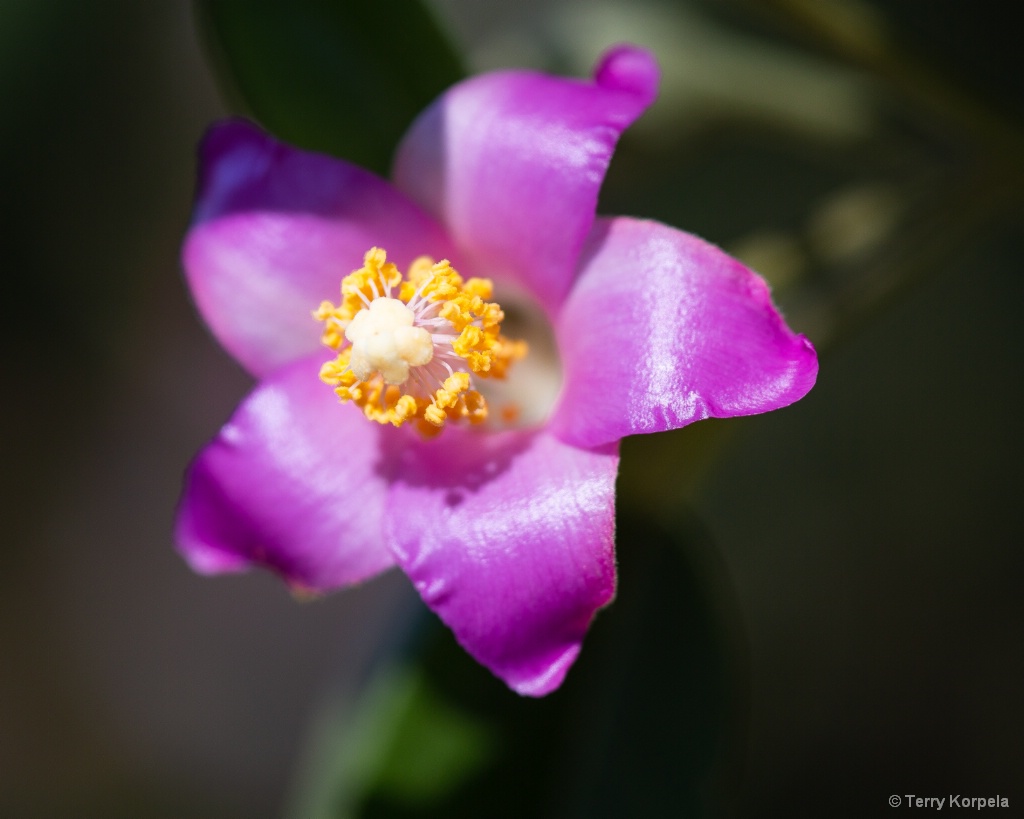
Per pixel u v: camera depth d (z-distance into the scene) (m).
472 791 0.28
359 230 0.27
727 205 0.35
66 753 0.47
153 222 0.45
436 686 0.28
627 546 0.29
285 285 0.27
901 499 0.37
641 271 0.26
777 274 0.28
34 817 0.46
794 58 0.30
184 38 0.43
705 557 0.29
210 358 0.47
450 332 0.27
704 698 0.28
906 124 0.29
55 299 0.45
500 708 0.28
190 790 0.46
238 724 0.46
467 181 0.27
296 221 0.27
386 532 0.26
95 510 0.48
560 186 0.26
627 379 0.25
